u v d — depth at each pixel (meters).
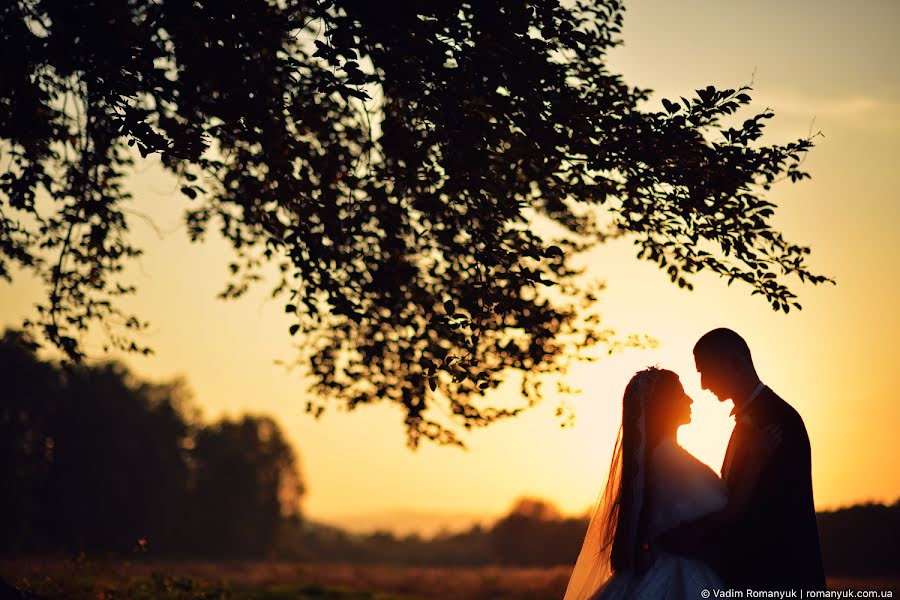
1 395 66.38
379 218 9.32
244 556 90.06
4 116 8.03
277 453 100.81
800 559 4.74
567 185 8.16
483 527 91.00
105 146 9.85
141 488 78.88
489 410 9.75
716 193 7.57
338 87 7.35
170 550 85.00
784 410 4.91
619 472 5.56
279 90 7.76
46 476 70.56
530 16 7.29
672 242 8.10
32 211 9.32
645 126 7.35
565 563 42.41
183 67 8.25
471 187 7.83
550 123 7.45
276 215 9.72
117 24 7.04
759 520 4.80
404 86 7.77
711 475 5.09
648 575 5.04
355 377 10.45
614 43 9.02
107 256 10.11
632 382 5.41
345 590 22.27
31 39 7.35
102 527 72.94
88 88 7.91
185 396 95.62
